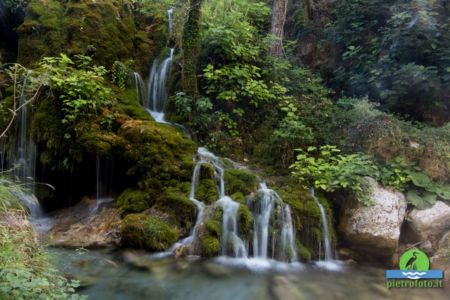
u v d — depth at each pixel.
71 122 6.05
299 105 7.38
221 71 7.22
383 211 5.20
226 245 4.91
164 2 9.54
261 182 5.94
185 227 5.28
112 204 5.95
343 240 5.48
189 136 7.04
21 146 6.38
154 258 4.71
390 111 7.46
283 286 4.22
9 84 7.03
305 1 10.19
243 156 7.00
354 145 6.33
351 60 8.30
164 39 8.89
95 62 7.41
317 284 4.33
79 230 5.47
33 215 6.05
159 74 8.26
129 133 6.08
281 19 8.75
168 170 5.83
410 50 7.11
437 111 7.33
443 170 5.83
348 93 8.40
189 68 7.39
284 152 6.62
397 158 5.96
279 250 5.05
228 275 4.39
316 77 8.65
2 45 8.62
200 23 7.62
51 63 6.35
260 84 7.27
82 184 6.39
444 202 5.62
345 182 5.44
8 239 3.07
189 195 5.58
